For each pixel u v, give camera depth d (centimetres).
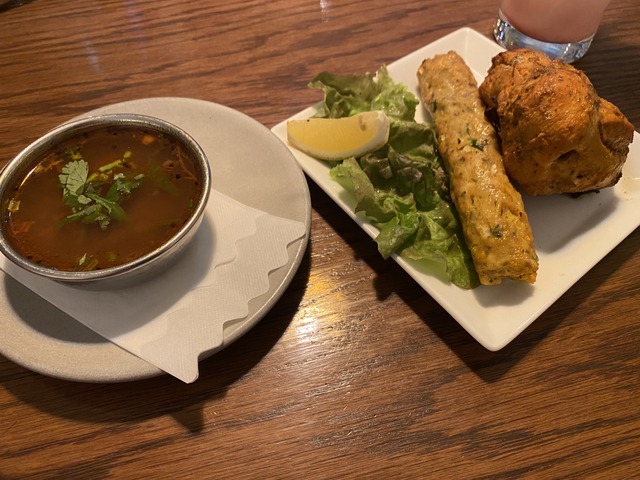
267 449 19
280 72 34
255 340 22
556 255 24
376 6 38
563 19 32
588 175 24
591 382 21
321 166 27
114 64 34
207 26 37
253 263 22
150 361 19
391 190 26
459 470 19
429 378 21
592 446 19
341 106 29
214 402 20
